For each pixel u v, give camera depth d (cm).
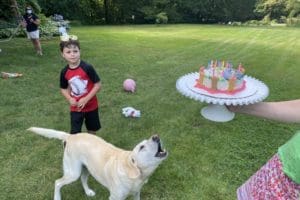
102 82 738
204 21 3438
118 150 295
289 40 1680
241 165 425
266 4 3372
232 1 3409
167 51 1189
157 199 357
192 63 999
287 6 3284
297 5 3241
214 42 1500
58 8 2664
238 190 188
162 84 749
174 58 1066
